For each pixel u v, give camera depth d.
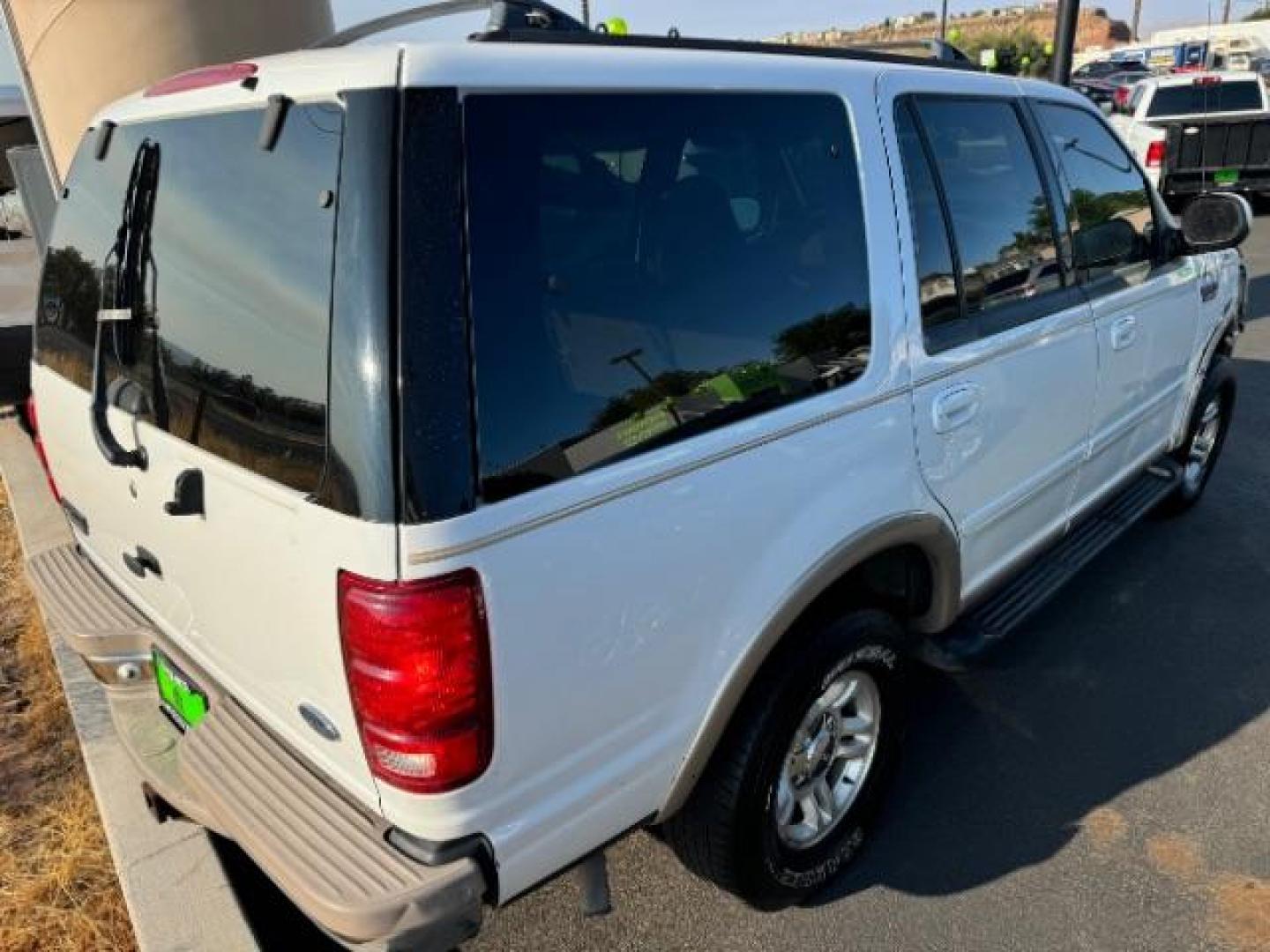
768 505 2.01
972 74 2.76
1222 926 2.45
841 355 2.18
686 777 2.03
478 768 1.62
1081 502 3.49
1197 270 3.96
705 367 1.90
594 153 1.75
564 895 2.60
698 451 1.84
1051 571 3.36
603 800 1.87
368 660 1.54
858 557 2.25
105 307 2.22
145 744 2.35
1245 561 4.32
